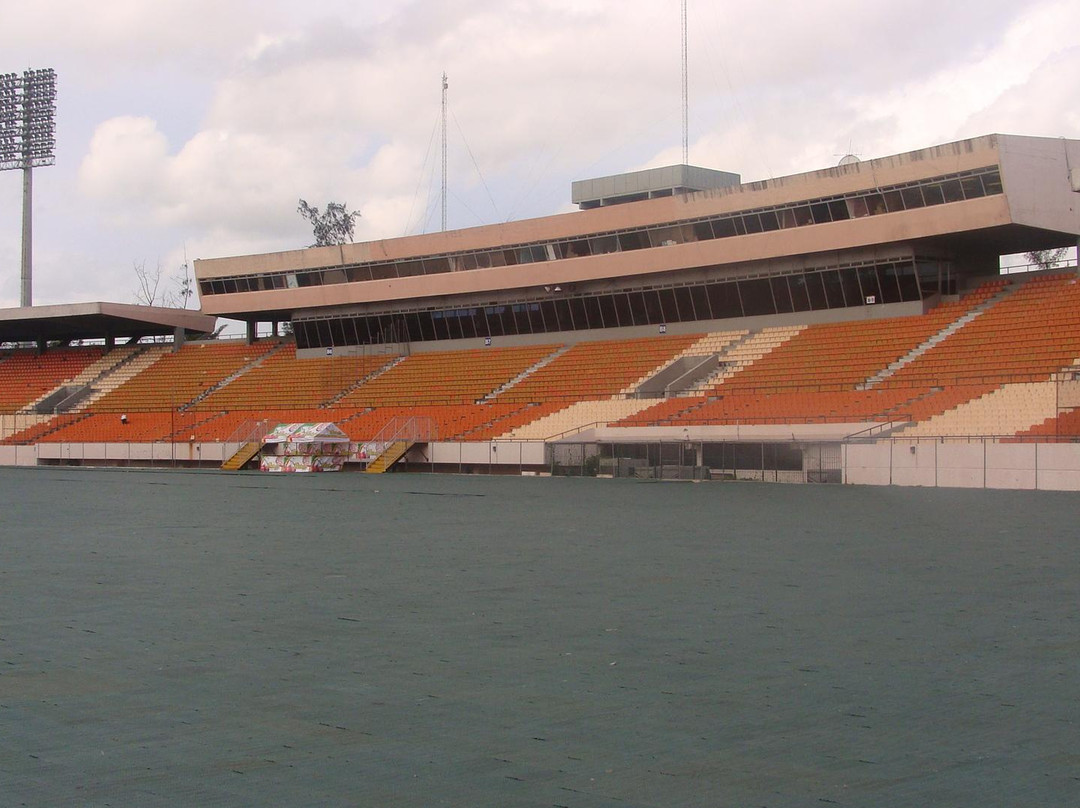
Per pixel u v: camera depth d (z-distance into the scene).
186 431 84.69
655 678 13.74
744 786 9.90
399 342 90.75
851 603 19.02
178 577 22.94
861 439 54.22
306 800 9.68
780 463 56.94
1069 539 28.61
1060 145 62.81
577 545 28.25
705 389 68.69
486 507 41.62
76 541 30.31
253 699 12.96
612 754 10.82
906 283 67.50
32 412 95.25
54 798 9.77
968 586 20.81
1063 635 16.16
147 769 10.51
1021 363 57.72
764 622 17.31
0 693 13.32
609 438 64.94
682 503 42.50
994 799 9.52
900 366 62.53
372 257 88.50
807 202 68.75
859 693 12.94
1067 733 11.33
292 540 30.14
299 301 91.94
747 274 74.00
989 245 68.69
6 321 97.19
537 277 81.38
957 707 12.31
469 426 74.50
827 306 71.19
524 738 11.35
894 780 10.01
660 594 20.11
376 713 12.33
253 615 18.30
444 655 15.13
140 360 100.88
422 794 9.80
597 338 82.06
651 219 75.69
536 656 15.02
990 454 48.97
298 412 84.75
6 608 19.19
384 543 29.17
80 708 12.63
